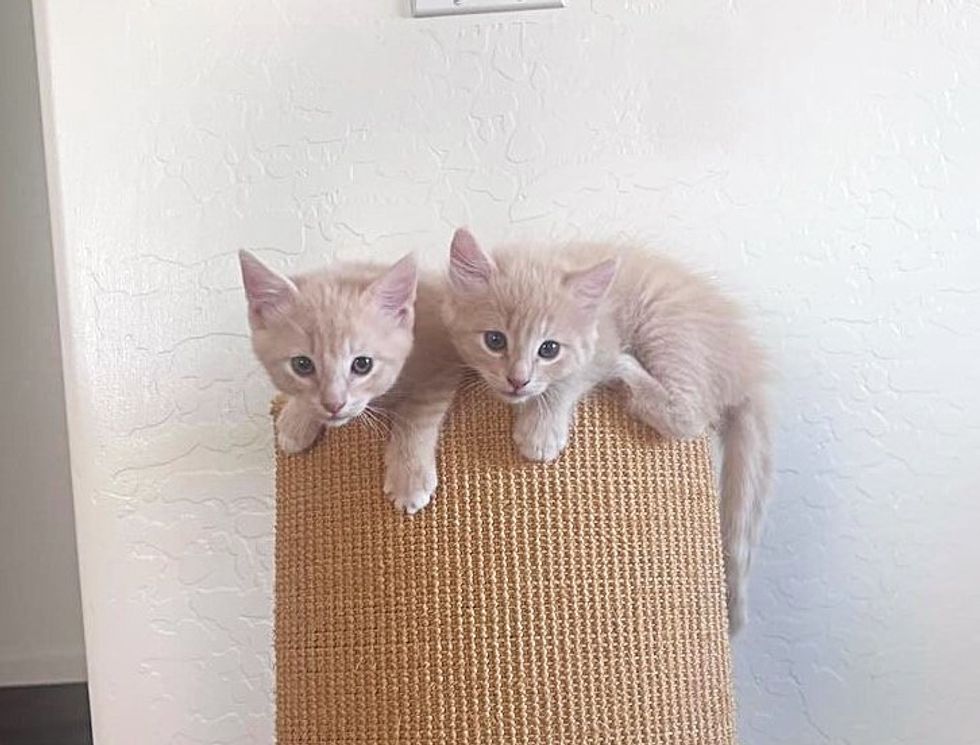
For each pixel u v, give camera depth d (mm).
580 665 978
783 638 1340
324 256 1367
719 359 1116
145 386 1366
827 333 1334
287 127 1368
